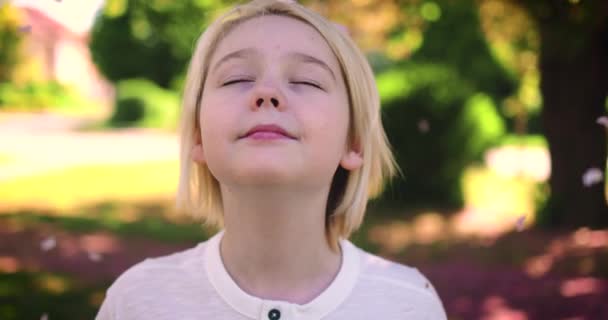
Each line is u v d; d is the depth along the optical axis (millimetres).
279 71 1382
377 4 8516
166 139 20641
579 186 8383
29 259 6293
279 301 1422
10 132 20328
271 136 1291
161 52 26266
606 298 5328
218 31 1528
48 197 10477
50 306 4848
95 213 9273
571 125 8320
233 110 1322
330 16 8344
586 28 6734
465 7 7996
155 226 8477
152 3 12266
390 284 1536
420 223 9039
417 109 10391
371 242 7695
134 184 12305
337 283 1486
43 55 30719
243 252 1454
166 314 1470
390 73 11297
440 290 5680
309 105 1349
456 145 10469
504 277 6105
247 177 1295
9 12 4434
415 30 9102
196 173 1650
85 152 16578
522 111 17125
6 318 4559
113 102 27969
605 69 8148
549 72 8312
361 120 1546
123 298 1534
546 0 6730
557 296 5438
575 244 7449
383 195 10523
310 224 1441
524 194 11234
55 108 29609
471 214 9812
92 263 6258
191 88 1584
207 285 1476
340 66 1490
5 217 8609
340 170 1645
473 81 11547
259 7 1492
